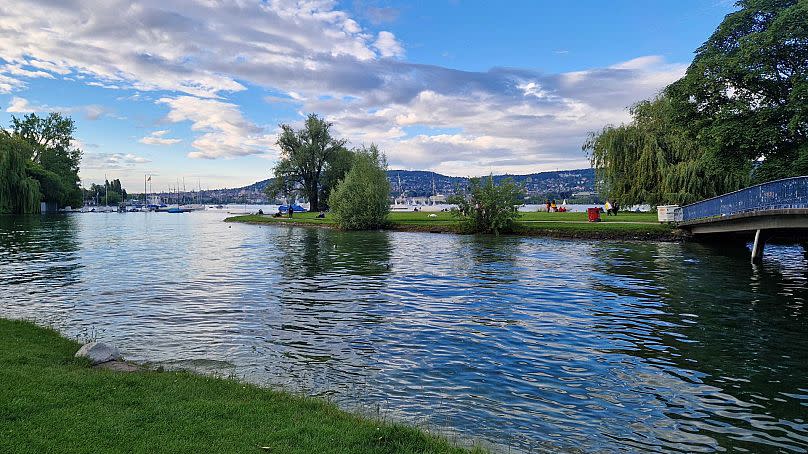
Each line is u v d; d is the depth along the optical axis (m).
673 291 19.19
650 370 10.62
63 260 29.84
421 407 8.66
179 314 15.68
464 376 10.26
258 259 30.44
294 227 67.44
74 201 121.62
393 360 11.25
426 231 52.38
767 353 11.71
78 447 5.61
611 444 7.41
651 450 7.23
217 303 17.39
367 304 17.23
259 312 16.02
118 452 5.53
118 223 79.06
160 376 8.94
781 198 23.78
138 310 16.23
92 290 19.86
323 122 97.94
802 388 9.60
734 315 15.38
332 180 97.00
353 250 35.41
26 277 23.17
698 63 35.34
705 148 37.53
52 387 7.64
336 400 8.88
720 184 45.34
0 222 71.88
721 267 25.12
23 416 6.43
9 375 8.12
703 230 34.25
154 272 24.91
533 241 39.69
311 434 6.49
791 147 32.50
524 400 9.03
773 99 33.22
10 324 12.95
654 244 35.91
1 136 94.25
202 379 8.99
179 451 5.66
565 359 11.37
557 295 18.64
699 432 7.81
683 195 45.91
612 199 56.03
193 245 40.34
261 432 6.43
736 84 33.59
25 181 91.88
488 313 15.85
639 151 52.16
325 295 18.86
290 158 97.62
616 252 31.70
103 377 8.41
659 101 52.56
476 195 47.19
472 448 6.86
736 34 35.44
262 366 10.77
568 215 59.88
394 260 29.41
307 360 11.20
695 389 9.57
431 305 17.05
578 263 27.09
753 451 7.23
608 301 17.53
